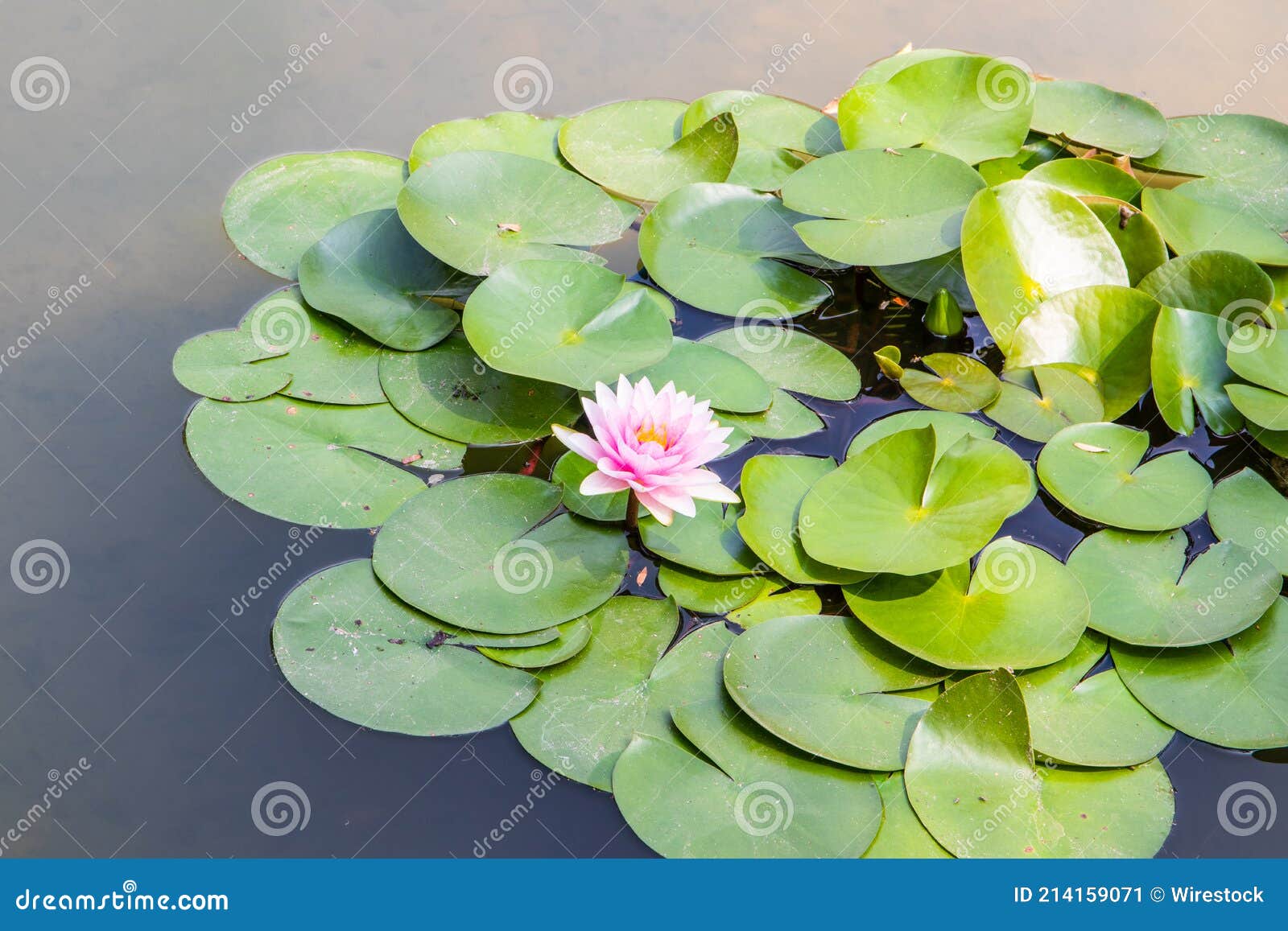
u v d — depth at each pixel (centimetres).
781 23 338
